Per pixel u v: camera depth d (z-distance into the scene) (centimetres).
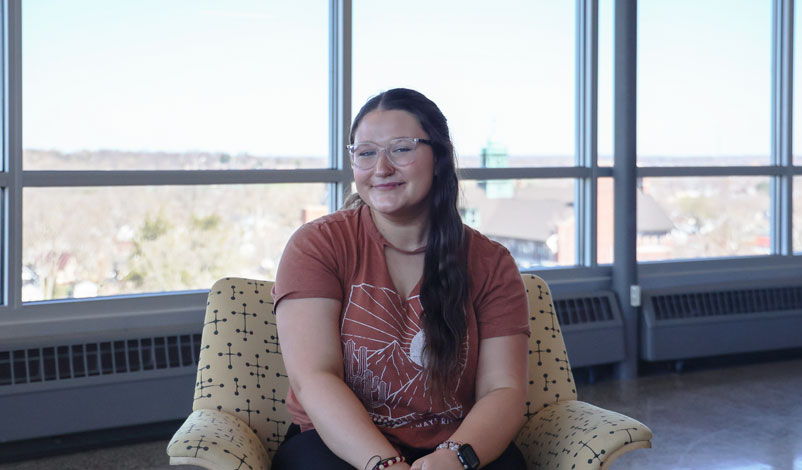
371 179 178
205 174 360
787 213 507
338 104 386
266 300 215
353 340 174
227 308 208
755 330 477
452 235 179
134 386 335
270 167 377
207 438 165
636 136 444
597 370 452
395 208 176
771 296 486
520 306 185
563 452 177
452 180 182
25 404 316
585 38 445
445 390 176
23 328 327
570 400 208
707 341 463
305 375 169
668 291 459
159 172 351
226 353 203
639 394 420
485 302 183
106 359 334
